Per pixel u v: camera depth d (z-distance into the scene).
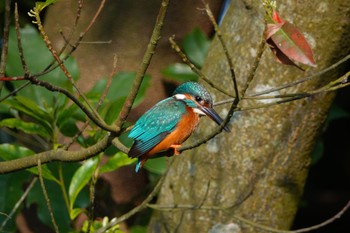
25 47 10.81
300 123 10.04
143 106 12.13
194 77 11.71
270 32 6.57
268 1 6.75
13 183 10.94
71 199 9.60
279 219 10.25
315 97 9.95
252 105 9.95
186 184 10.41
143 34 11.93
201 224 10.27
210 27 12.62
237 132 10.08
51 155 8.37
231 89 10.09
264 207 10.19
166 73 11.71
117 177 12.10
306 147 10.15
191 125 9.35
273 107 9.95
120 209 12.12
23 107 9.72
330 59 9.85
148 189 12.23
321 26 9.77
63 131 10.17
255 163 10.09
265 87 9.88
